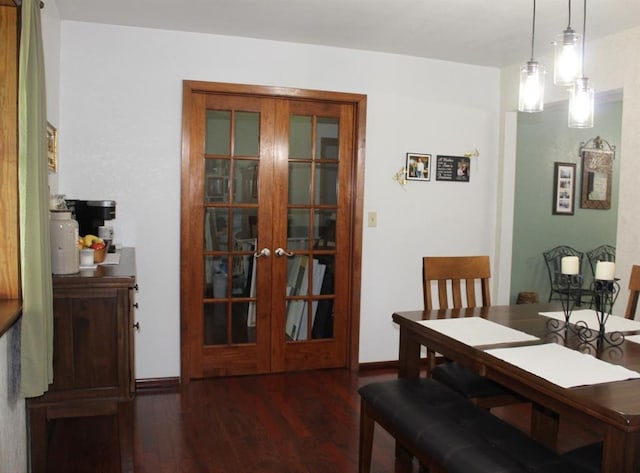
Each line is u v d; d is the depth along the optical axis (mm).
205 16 3215
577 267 2211
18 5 2047
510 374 1761
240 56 3627
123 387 2227
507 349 1938
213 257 3746
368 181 3988
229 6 3039
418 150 4098
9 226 2104
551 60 3812
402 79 4004
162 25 3404
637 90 3166
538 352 1901
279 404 3312
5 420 1865
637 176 3174
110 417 3158
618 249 3303
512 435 1874
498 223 4344
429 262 2803
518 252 5250
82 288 2160
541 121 5223
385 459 2627
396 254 4109
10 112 2082
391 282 4109
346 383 3725
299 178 3889
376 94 3949
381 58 3938
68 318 2162
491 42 3594
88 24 3375
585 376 1654
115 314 2199
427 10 3021
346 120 3939
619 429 1396
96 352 2195
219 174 3709
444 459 1751
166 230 3586
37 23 2002
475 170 4285
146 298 3580
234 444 2754
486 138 4297
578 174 5414
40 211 1941
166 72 3516
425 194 4152
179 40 3521
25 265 1892
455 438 1817
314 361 4004
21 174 1918
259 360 3869
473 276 2902
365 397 2316
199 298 3699
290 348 3932
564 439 2906
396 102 4008
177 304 3633
